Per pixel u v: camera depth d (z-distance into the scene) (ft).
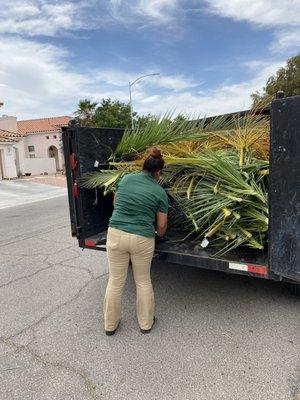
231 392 8.06
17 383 8.68
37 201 51.88
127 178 10.80
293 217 8.68
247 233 10.89
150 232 10.43
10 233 27.14
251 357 9.32
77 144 13.41
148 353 9.70
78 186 13.56
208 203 11.62
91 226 14.17
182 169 12.73
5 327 11.50
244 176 11.26
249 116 13.67
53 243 22.71
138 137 14.76
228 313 11.80
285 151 8.59
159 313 11.99
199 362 9.20
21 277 16.31
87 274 16.26
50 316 12.16
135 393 8.17
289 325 10.87
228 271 10.40
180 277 15.05
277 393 7.98
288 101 8.37
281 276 9.41
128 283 14.83
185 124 14.90
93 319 11.82
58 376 8.88
